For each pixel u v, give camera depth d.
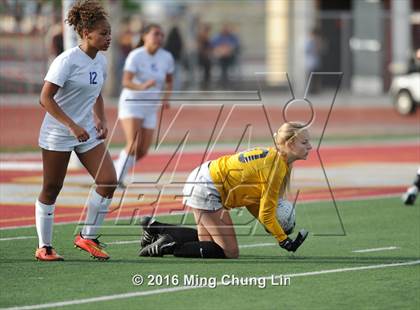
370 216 33.94
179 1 135.75
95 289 22.61
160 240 26.30
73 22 24.78
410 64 82.19
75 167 45.72
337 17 83.50
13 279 23.62
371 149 56.91
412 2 95.19
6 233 30.20
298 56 87.94
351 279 23.84
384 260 26.27
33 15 64.88
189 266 25.27
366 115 79.31
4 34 65.31
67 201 36.78
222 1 135.62
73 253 27.02
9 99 67.88
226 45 85.25
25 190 39.81
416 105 78.00
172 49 82.00
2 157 51.56
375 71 85.75
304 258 26.55
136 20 86.56
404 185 41.97
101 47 24.77
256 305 21.23
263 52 88.88
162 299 21.72
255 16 83.88
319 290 22.64
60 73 24.44
